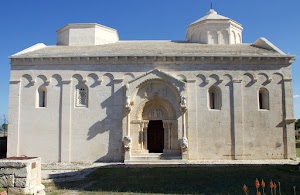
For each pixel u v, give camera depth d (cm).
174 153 2567
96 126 2603
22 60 2672
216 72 2656
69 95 2639
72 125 2608
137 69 2658
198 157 2558
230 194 1309
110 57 2650
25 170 1234
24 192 1216
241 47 2945
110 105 2623
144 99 2625
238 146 2581
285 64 2691
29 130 2617
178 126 2570
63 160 2566
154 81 2623
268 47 2884
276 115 2644
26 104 2644
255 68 2680
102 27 3247
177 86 2581
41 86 2669
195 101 2619
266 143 2605
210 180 1638
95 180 1697
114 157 2564
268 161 2470
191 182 1591
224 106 2630
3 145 3066
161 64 2658
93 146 2583
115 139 2580
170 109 2625
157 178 1728
